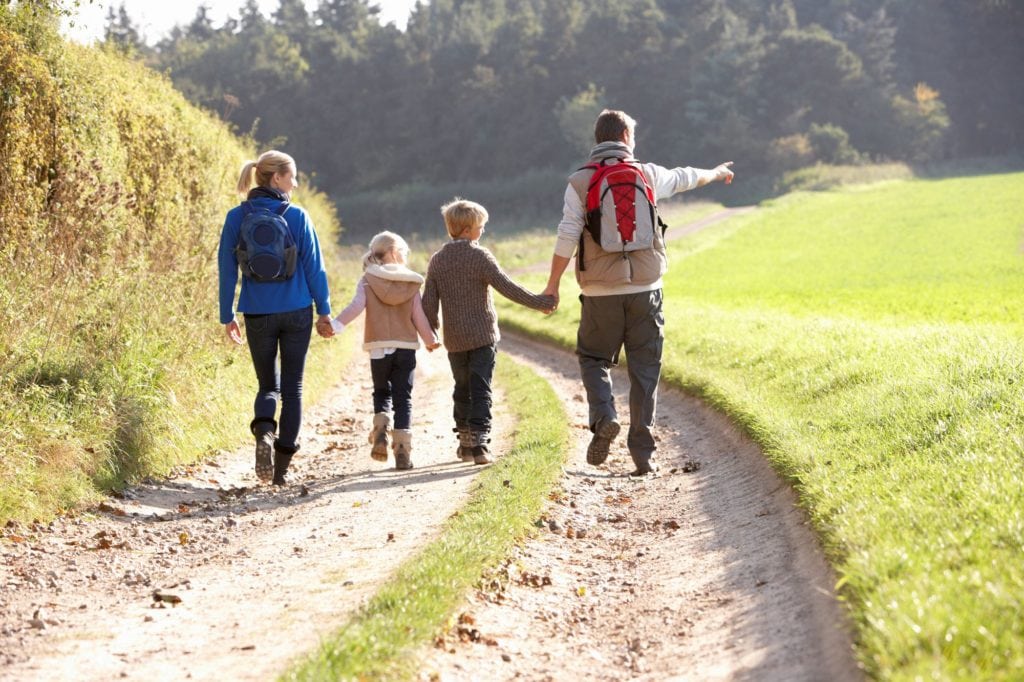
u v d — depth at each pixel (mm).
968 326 16141
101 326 11078
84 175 13797
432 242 97625
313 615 5570
